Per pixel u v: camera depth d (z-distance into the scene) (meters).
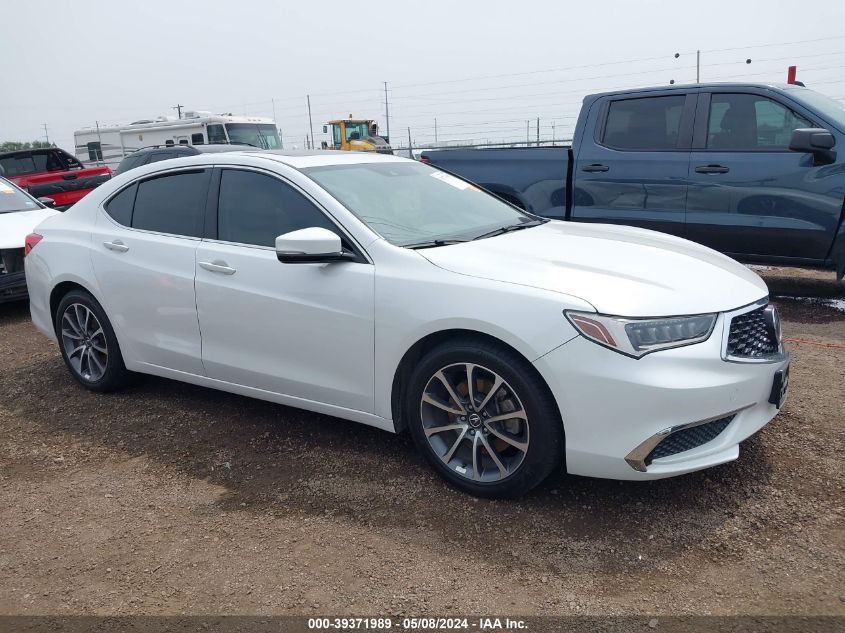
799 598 2.51
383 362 3.38
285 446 3.92
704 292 3.07
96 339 4.77
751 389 3.00
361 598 2.62
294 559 2.88
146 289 4.25
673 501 3.17
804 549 2.78
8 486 3.63
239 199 3.97
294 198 3.76
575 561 2.78
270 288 3.68
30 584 2.80
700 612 2.47
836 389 4.30
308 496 3.37
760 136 6.19
